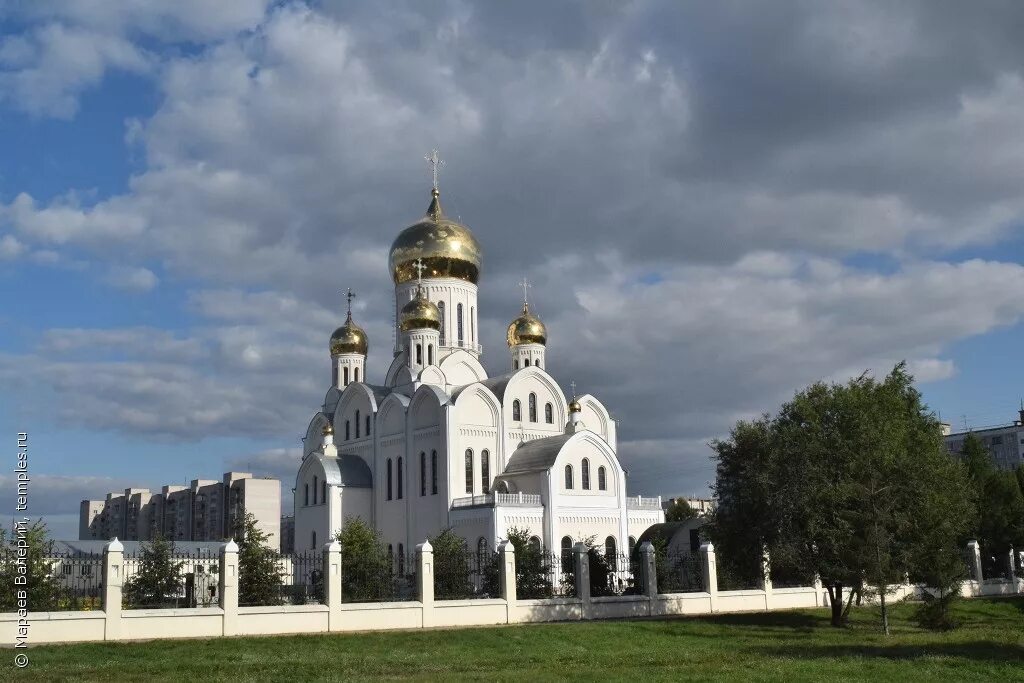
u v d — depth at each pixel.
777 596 65.38
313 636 43.91
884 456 51.41
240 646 40.31
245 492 141.00
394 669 34.50
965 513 58.12
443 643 42.59
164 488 159.00
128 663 35.34
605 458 86.25
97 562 51.16
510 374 93.56
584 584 56.28
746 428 58.12
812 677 30.47
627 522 86.50
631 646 42.94
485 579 57.69
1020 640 43.06
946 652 38.09
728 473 58.25
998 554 87.00
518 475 85.06
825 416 55.16
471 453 87.62
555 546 80.50
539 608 54.03
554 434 93.69
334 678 31.83
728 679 29.98
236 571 44.91
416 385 93.38
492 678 30.72
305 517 94.62
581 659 38.09
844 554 50.25
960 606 68.75
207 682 30.78
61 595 45.72
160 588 51.78
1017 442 151.38
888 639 45.34
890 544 51.69
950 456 65.25
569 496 82.88
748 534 56.09
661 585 62.56
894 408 60.66
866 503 50.72
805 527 52.47
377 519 92.75
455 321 102.38
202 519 149.75
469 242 104.31
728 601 62.72
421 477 88.62
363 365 107.75
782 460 53.25
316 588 54.50
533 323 102.00
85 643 39.31
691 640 45.34
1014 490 88.00
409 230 104.69
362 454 96.75
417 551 50.56
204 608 43.72
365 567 55.19
